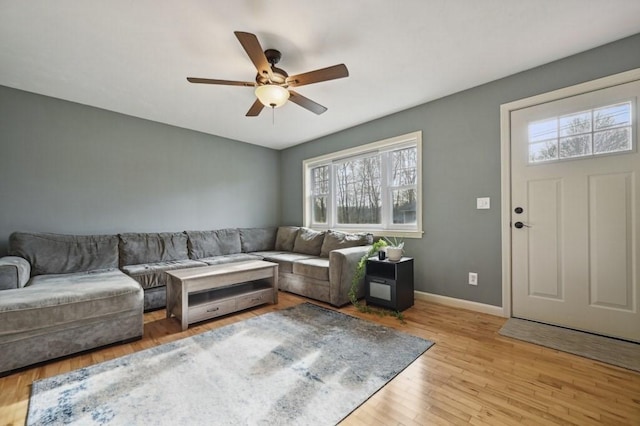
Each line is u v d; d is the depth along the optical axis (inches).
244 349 81.2
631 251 83.6
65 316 77.0
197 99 122.6
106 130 134.1
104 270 117.3
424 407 56.7
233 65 95.7
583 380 65.4
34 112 116.3
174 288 105.2
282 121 151.5
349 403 57.7
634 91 82.5
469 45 85.8
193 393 61.1
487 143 110.4
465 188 116.2
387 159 147.2
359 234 144.9
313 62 94.3
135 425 51.8
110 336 83.9
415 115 131.7
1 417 53.8
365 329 95.3
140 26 75.9
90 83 108.1
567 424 51.8
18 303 71.4
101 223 132.6
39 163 117.4
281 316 108.7
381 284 115.9
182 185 160.1
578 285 91.9
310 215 193.0
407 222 139.6
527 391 61.5
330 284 121.3
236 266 120.6
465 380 65.7
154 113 138.8
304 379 66.1
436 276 125.0
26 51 87.1
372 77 104.8
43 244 109.4
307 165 191.6
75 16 72.0
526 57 92.9
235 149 185.8
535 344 83.1
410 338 87.8
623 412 54.9
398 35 80.8
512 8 70.6
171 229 155.4
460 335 90.0
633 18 74.4
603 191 87.5
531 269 100.7
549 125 96.9
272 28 77.0
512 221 104.6
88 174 129.2
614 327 86.0
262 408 56.4
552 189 96.3
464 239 116.6
